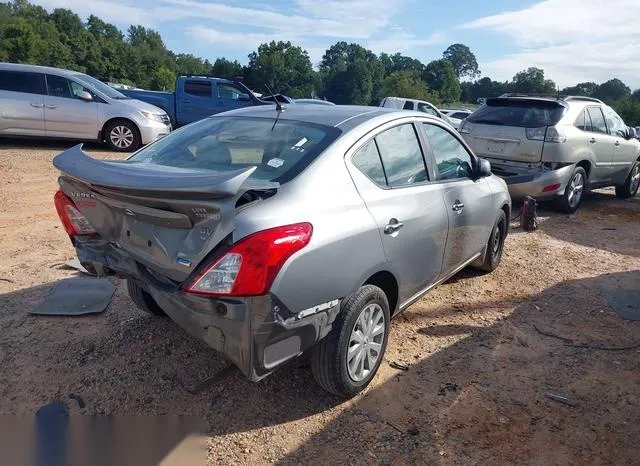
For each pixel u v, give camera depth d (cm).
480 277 543
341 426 300
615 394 341
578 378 358
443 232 398
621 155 944
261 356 262
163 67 9956
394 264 339
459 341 404
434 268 401
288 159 310
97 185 272
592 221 826
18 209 730
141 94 1673
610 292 514
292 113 373
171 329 394
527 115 805
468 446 288
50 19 10656
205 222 257
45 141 1366
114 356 359
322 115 363
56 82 1212
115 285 468
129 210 282
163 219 269
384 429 298
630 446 293
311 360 308
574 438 297
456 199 420
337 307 295
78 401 313
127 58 9800
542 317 453
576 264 601
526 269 575
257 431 294
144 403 314
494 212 503
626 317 456
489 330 423
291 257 260
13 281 475
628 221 841
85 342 375
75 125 1211
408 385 341
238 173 248
